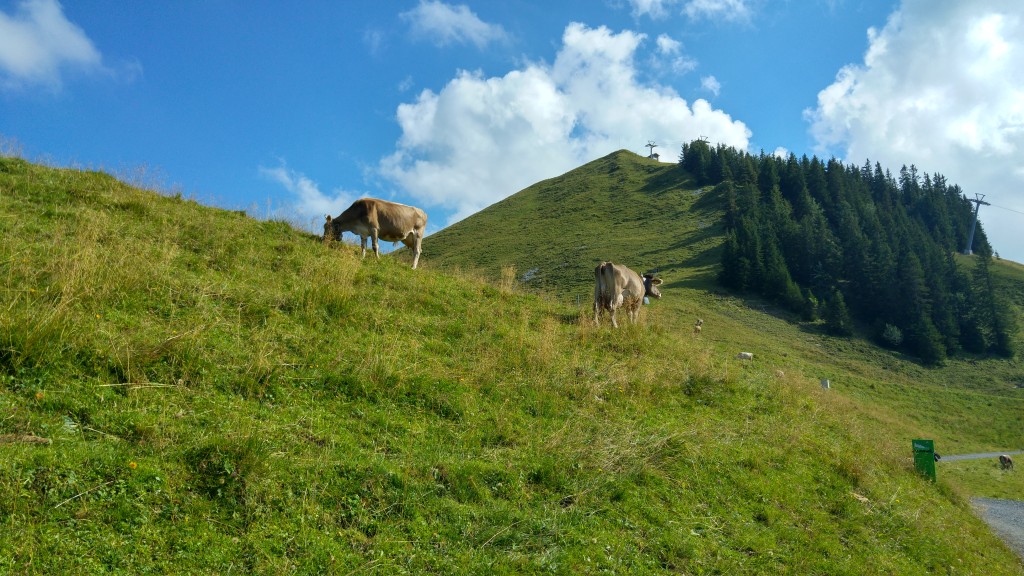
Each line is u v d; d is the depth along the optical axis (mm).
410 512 6590
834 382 52156
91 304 8812
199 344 8523
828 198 122312
